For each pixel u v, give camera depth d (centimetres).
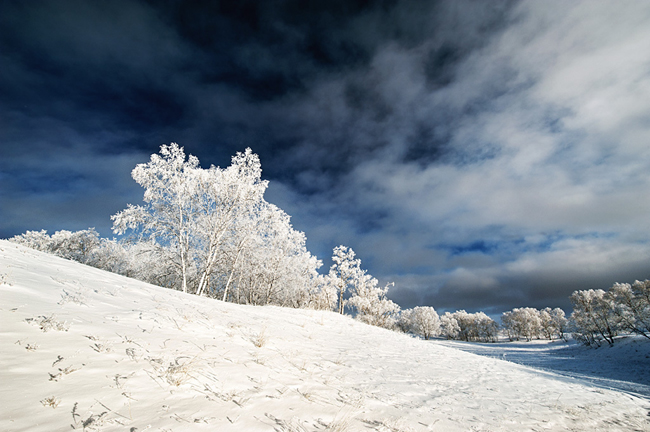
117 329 489
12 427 224
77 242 3128
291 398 418
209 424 302
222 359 504
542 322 10138
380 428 371
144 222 2112
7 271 570
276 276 3394
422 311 10344
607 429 498
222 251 2538
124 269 3281
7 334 353
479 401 584
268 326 951
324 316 2019
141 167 2042
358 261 3919
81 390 304
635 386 1636
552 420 514
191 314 734
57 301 518
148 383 356
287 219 3172
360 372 667
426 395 569
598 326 5641
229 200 2388
